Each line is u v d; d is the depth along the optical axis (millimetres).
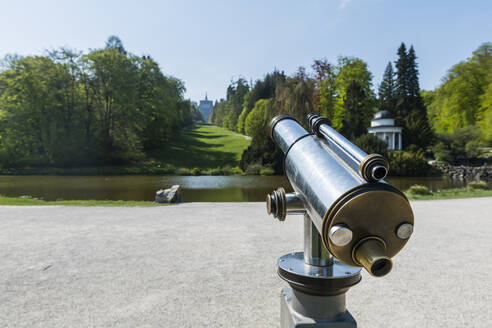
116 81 44062
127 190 22500
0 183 26391
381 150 38375
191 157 48344
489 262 4746
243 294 3529
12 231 6961
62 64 42625
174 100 67438
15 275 4207
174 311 3141
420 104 56031
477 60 44625
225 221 8094
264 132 41469
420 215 9148
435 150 45156
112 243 5859
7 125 39281
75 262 4742
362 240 1170
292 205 1562
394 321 2953
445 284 3873
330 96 48125
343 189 1210
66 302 3379
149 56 64500
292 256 1829
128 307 3244
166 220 8266
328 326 1485
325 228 1206
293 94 36750
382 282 3945
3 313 3145
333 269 1576
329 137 1493
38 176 33312
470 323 2914
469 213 9477
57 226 7508
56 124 41312
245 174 38062
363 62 52594
